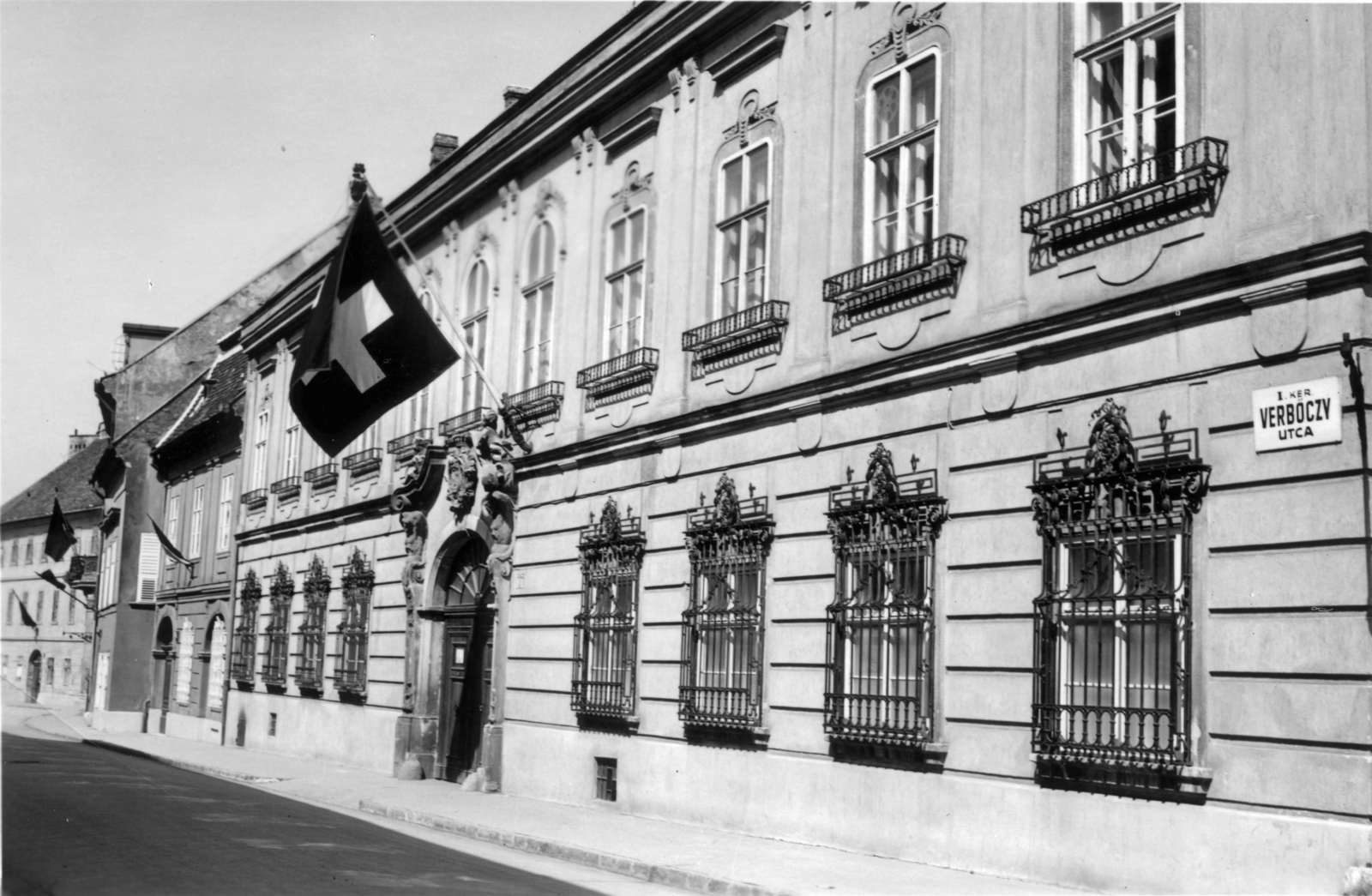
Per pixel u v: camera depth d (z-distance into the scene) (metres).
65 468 62.69
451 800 20.12
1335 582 9.79
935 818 13.09
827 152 15.94
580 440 20.47
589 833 15.75
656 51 19.44
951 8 14.17
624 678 18.59
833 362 15.31
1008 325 12.82
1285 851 9.83
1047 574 12.05
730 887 12.06
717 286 17.91
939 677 13.27
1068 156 12.52
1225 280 10.74
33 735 42.41
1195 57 11.35
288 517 33.47
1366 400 9.79
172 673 44.22
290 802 20.06
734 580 16.66
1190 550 10.80
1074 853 11.51
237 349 45.00
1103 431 11.67
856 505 14.41
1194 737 10.60
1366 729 9.48
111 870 11.79
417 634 25.31
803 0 16.64
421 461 25.03
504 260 24.17
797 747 15.15
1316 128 10.26
